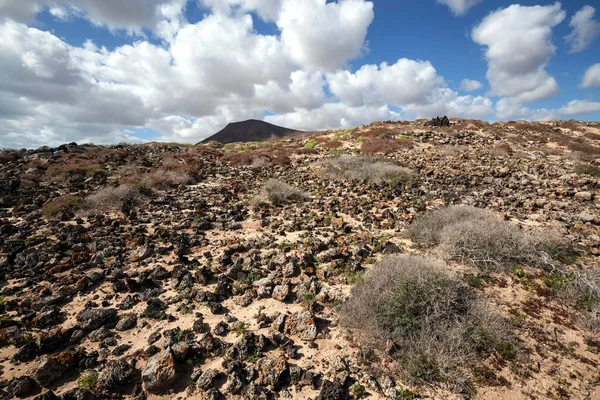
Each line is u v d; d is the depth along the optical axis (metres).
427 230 9.06
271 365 4.98
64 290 6.91
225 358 5.23
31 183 15.36
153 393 4.71
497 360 5.09
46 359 4.96
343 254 8.21
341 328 5.86
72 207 12.09
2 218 11.23
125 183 15.29
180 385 4.84
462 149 26.00
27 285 7.16
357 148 29.91
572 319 5.96
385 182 16.45
